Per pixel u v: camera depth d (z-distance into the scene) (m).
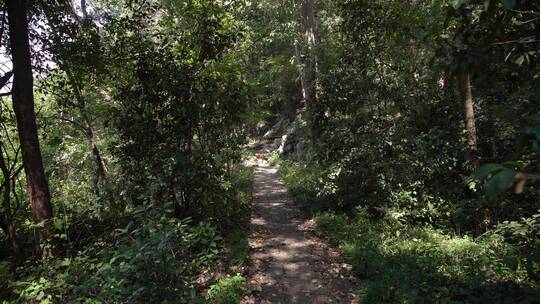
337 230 8.62
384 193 9.19
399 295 5.15
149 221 5.23
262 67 20.69
